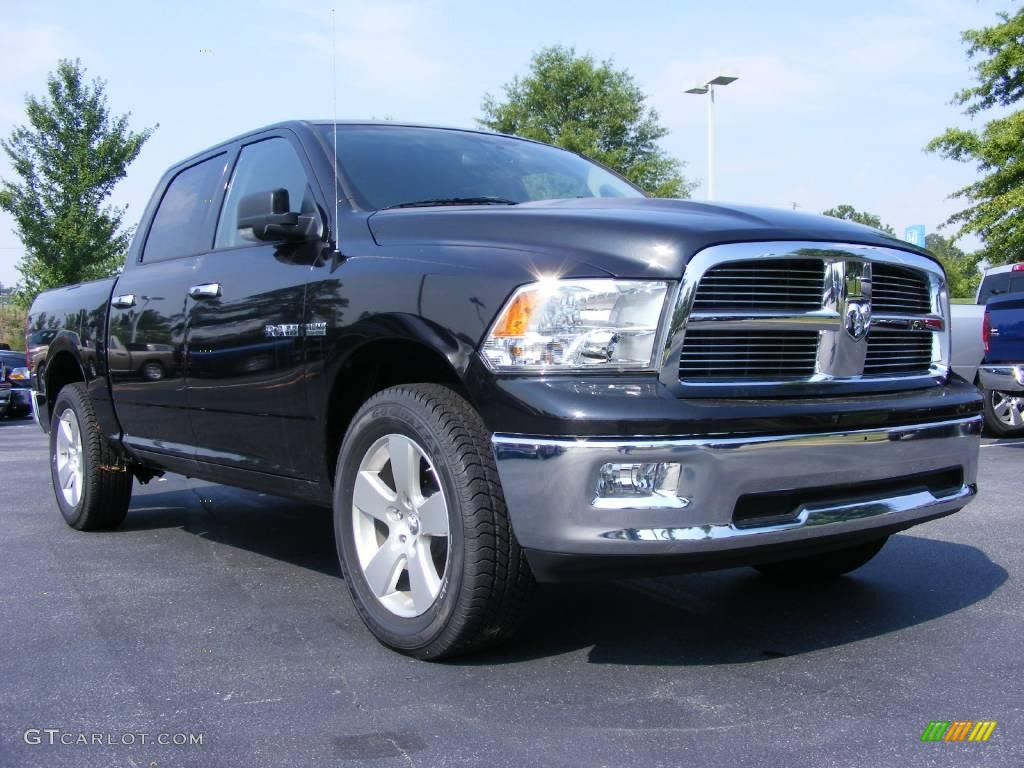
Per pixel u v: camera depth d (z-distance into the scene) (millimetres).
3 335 30438
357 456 3387
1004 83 19328
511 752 2520
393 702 2855
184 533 5391
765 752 2502
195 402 4355
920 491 3318
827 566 4113
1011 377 9641
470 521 2945
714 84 18641
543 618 3676
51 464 5754
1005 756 2475
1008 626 3553
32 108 23422
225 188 4586
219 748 2570
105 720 2762
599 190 4613
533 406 2768
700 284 2842
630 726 2670
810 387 3037
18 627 3641
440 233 3311
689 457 2719
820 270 3082
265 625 3631
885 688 2945
